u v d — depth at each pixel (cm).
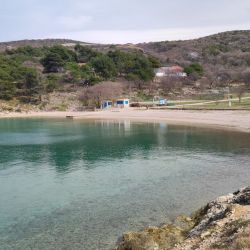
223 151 6128
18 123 12012
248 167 4978
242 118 10019
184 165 5234
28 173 5006
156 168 5097
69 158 5928
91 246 2692
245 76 18225
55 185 4375
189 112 12150
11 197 3947
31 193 4075
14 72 17938
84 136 8450
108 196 3872
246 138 7294
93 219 3228
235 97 16050
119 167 5216
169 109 13350
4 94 16638
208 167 5062
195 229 2619
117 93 16962
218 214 2725
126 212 3366
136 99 17075
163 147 6719
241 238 2077
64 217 3306
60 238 2859
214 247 2170
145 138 7844
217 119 10262
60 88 18275
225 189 3984
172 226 2747
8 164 5584
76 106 16338
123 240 2575
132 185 4259
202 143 6969
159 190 4019
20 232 3005
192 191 3938
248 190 3111
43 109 16025
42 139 8138
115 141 7569
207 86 19750
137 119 11738
